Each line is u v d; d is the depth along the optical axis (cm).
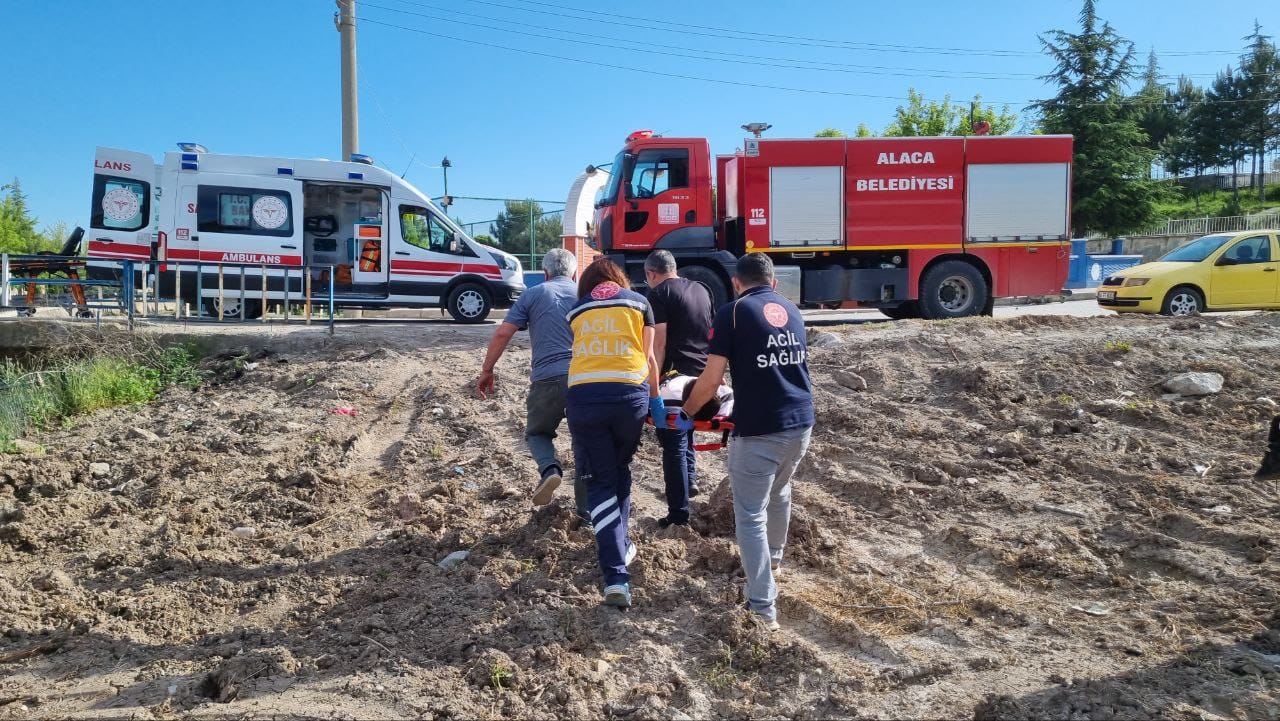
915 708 348
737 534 427
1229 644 384
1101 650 387
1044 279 1466
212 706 365
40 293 1508
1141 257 2622
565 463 704
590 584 473
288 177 1498
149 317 1258
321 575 506
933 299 1452
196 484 692
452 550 538
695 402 427
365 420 888
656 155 1380
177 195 1455
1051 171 1455
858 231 1427
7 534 581
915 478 638
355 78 1822
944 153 1434
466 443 789
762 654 391
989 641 402
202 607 471
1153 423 729
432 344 1194
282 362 1123
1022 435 710
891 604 447
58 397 1009
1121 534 518
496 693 368
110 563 537
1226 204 5688
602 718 355
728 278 1401
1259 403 753
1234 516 527
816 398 838
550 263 546
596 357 457
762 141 1403
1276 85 6162
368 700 365
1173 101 6206
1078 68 3775
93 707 369
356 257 1541
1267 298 1426
